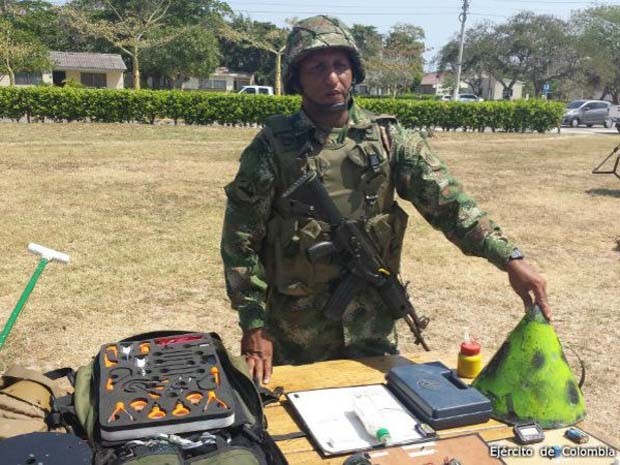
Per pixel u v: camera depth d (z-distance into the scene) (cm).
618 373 442
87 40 4528
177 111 2194
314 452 176
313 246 211
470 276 640
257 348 214
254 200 211
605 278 653
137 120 2194
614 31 4884
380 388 207
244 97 2216
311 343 231
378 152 211
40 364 423
